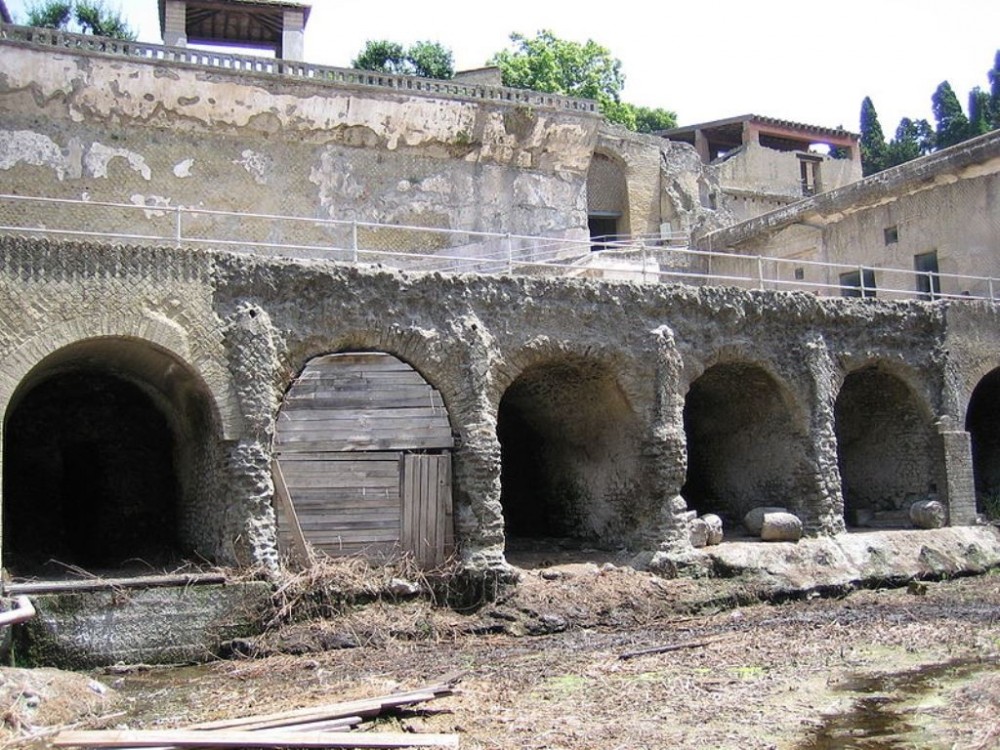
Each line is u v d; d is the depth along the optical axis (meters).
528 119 31.27
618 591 18.02
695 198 40.12
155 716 12.18
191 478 18.91
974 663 14.02
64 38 25.70
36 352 15.30
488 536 17.72
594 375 20.52
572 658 14.88
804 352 22.20
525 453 24.70
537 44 48.69
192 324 16.47
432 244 30.34
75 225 25.88
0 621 12.37
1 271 15.20
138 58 26.27
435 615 16.84
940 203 28.16
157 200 26.86
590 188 39.03
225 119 27.64
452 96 30.08
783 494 22.48
